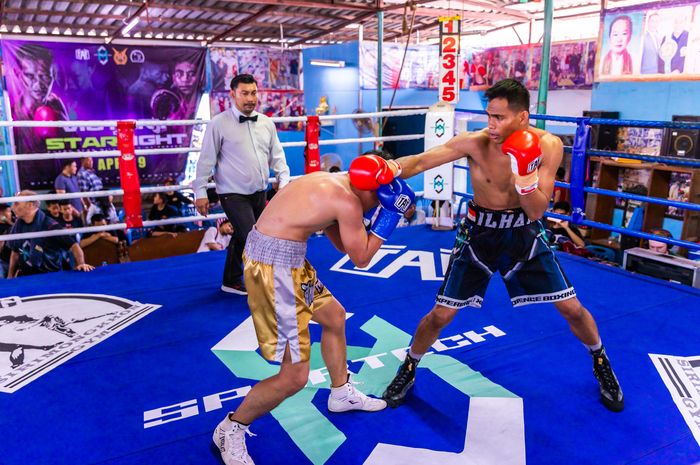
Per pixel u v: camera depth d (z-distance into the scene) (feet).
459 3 36.29
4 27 33.99
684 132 16.42
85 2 28.99
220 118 10.33
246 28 38.73
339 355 6.74
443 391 7.53
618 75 21.79
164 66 31.48
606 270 12.62
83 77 29.60
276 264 5.67
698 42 18.93
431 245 14.71
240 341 9.14
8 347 8.89
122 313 10.32
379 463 6.08
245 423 5.91
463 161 19.11
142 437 6.54
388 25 41.65
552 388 7.56
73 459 6.15
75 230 12.85
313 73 35.86
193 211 21.81
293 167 34.63
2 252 15.48
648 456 6.15
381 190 5.50
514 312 10.15
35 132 28.50
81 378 7.92
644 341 8.97
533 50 32.91
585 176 12.85
